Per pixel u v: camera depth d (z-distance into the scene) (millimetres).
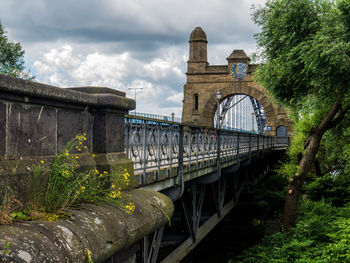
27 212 2906
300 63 13547
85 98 3879
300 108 16281
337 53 11203
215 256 13516
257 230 16797
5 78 2840
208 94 45219
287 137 43812
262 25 14945
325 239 11031
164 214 4371
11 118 3043
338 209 15078
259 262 10586
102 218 3307
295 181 14375
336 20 12469
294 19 13695
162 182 6648
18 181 2992
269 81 15336
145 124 5738
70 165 3549
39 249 2377
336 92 13320
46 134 3449
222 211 15516
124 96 4852
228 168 15438
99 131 4230
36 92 3160
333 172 25406
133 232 3590
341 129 16141
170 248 9812
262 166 34000
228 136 13930
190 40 46281
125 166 4414
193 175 9000
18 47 22297
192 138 8945
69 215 3039
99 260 2994
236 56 44438
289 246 10312
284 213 14195
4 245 2197
